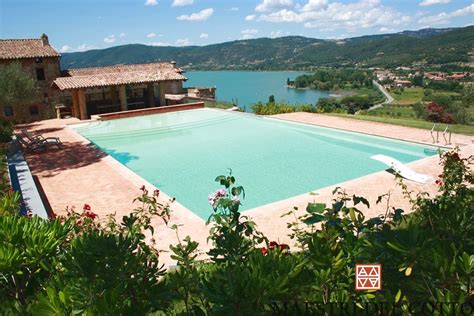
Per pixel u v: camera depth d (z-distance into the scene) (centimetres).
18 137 1900
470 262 284
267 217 902
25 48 3812
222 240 406
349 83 14400
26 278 449
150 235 823
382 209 922
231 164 1573
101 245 350
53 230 457
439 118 2045
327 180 1341
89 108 2914
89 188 1215
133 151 1853
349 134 1889
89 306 282
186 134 2184
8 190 939
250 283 275
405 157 1546
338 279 321
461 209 445
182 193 1270
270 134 2077
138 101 3183
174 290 375
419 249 306
